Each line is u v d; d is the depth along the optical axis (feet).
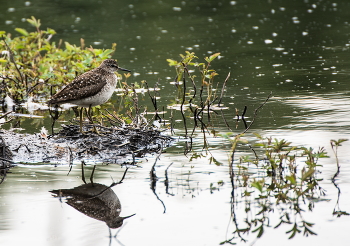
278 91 49.73
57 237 22.99
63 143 36.35
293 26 81.30
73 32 78.28
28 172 31.40
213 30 80.28
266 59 63.46
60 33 77.51
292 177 25.58
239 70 58.95
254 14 90.79
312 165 28.60
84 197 27.40
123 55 67.31
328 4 96.53
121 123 39.27
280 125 39.14
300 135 36.24
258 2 100.58
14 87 51.65
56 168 32.12
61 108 48.60
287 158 31.40
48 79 49.29
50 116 45.70
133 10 94.12
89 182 29.53
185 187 28.27
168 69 61.11
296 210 25.03
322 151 30.09
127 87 48.24
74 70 50.49
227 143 36.01
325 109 42.93
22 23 81.00
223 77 56.59
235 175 29.81
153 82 55.88
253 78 55.26
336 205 25.36
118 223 24.30
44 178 30.27
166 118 43.34
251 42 72.49
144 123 39.29
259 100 47.14
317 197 26.25
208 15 90.89
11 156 34.17
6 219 24.72
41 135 37.60
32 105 49.29
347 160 31.30
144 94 51.72
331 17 86.28
